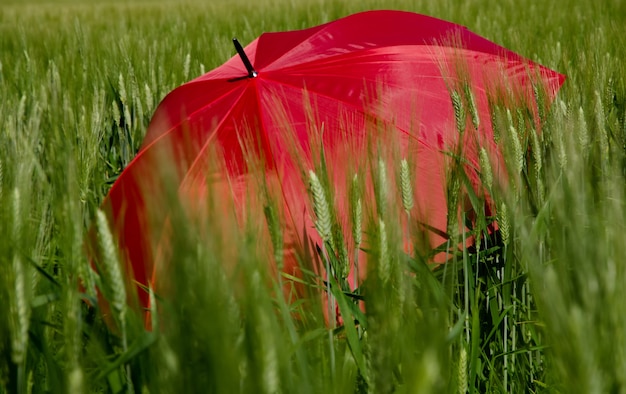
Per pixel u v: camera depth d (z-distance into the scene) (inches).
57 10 321.4
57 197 52.3
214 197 48.5
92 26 247.3
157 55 136.9
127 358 47.9
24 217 51.4
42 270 51.3
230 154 63.9
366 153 58.7
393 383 49.8
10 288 48.0
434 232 60.8
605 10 207.3
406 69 71.4
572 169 56.1
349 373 51.7
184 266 45.7
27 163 53.6
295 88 68.7
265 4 287.0
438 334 46.9
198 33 199.0
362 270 59.9
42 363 54.3
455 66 71.7
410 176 57.3
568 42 145.3
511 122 62.9
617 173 56.9
